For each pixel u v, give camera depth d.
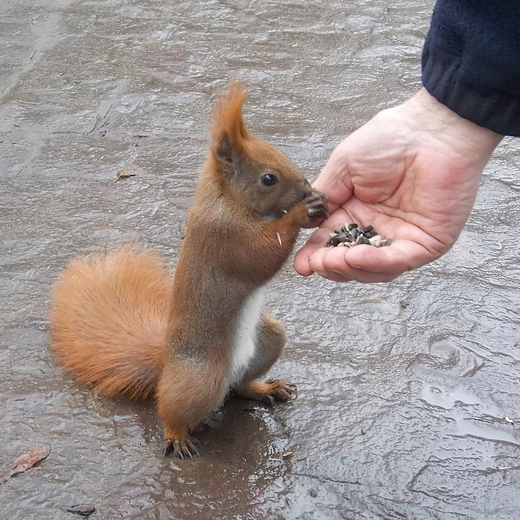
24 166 1.44
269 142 1.50
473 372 1.16
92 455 1.06
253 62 1.75
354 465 1.07
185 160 1.46
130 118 1.55
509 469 1.07
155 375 1.11
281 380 1.15
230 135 1.05
